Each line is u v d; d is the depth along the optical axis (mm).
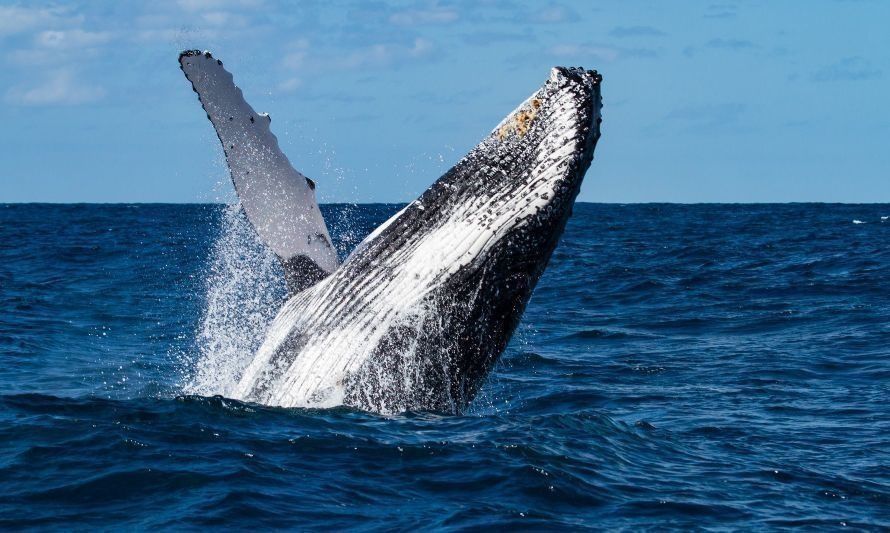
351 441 18562
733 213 195625
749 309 48094
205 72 19359
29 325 39969
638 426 22578
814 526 16266
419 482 17156
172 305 47562
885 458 20594
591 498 17000
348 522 15367
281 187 20016
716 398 27297
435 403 19688
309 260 20312
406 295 19047
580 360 33781
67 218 162125
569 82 17453
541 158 17688
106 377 29047
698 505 16984
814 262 71938
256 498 16016
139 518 15219
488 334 19078
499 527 15375
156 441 18453
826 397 27438
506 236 18156
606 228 131000
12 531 14617
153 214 187125
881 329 40750
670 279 61906
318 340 20062
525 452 18672
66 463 17328
